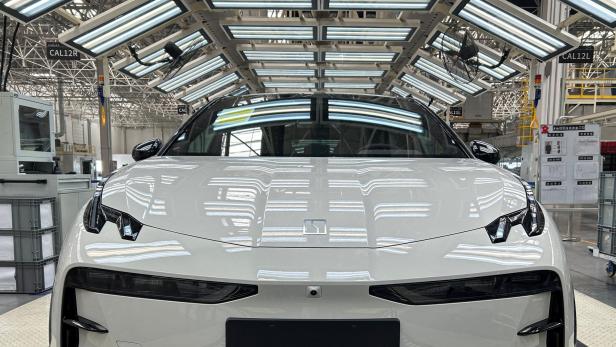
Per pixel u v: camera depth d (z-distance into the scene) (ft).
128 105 90.53
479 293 3.26
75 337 3.43
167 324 3.22
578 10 12.46
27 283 11.29
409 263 3.26
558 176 17.97
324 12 16.38
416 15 16.38
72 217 12.57
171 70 19.26
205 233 3.48
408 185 4.19
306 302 3.17
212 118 6.71
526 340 3.34
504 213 3.78
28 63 55.98
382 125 6.48
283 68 23.53
